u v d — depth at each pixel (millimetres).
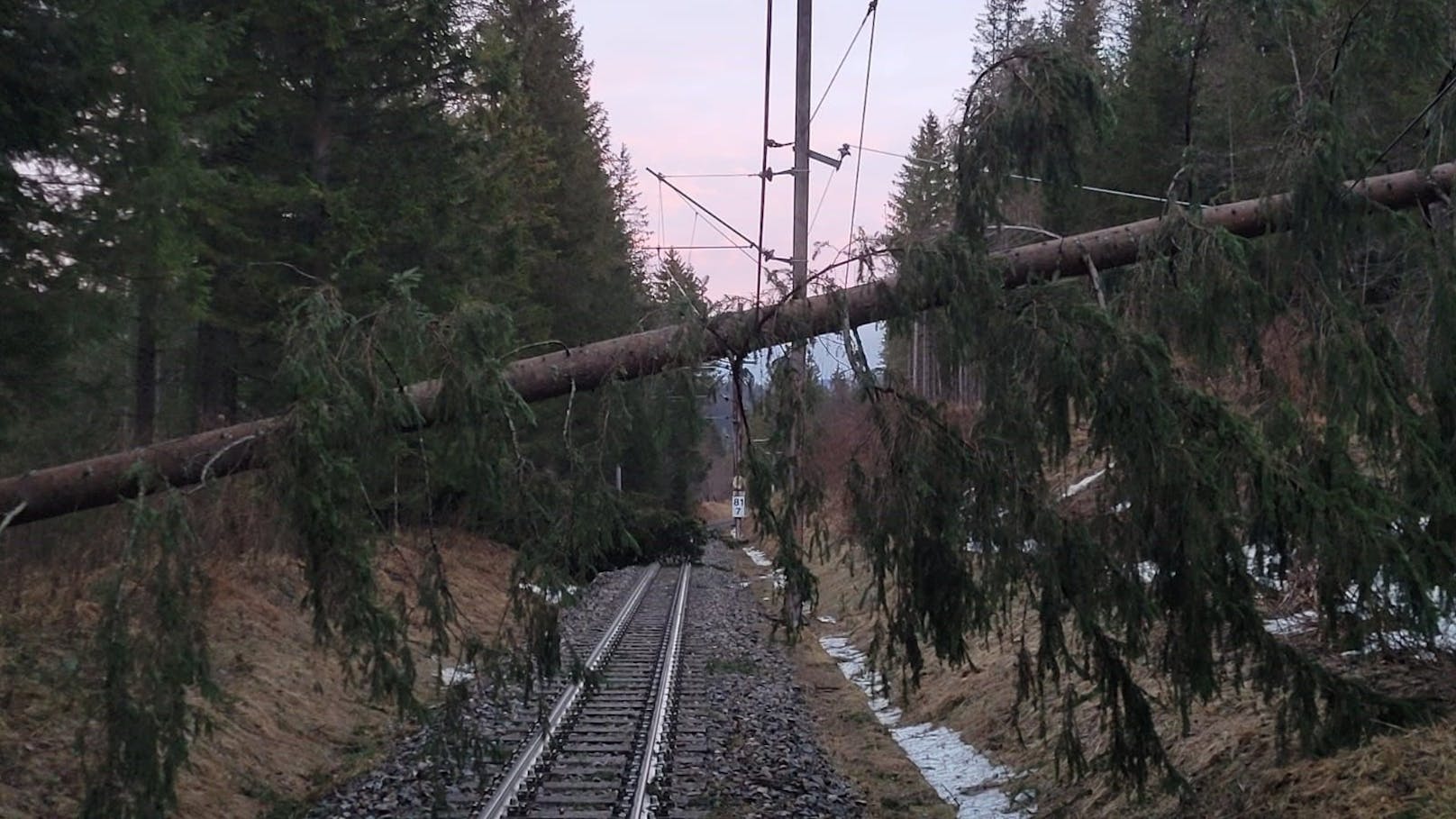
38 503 7293
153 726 6207
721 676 16938
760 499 7145
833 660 19688
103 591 6320
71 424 14102
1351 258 7734
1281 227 7371
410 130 19656
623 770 10688
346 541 6543
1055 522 6746
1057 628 7000
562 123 34594
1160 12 8820
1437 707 7008
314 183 17531
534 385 7477
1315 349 7094
